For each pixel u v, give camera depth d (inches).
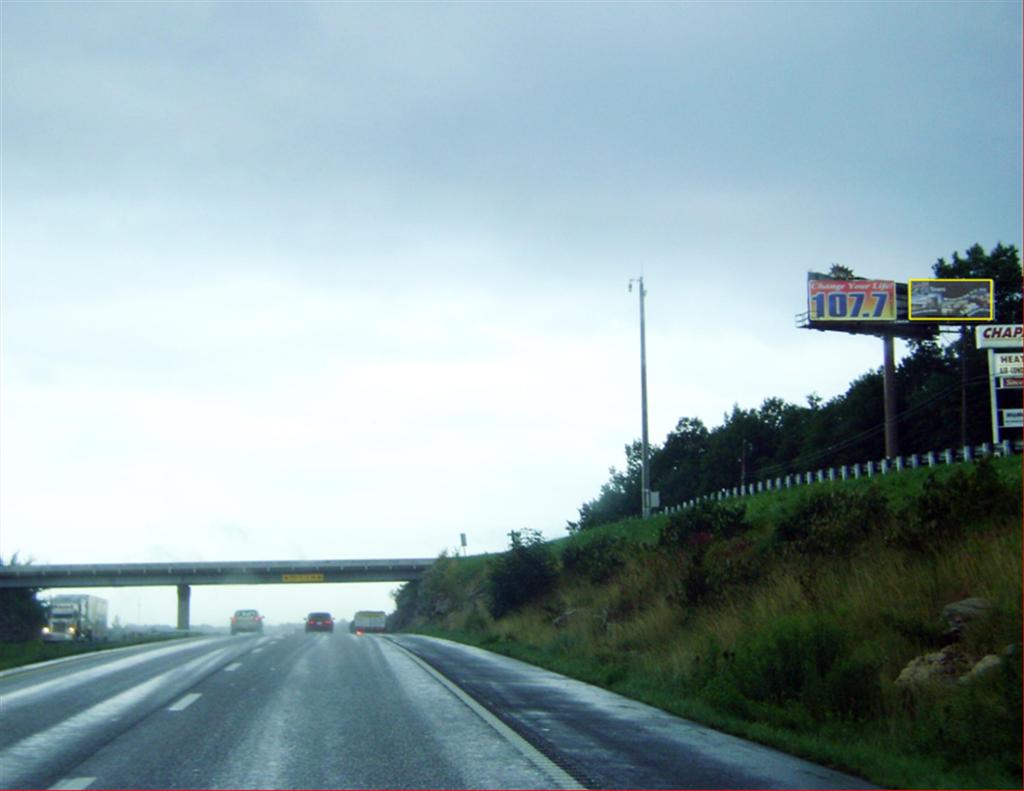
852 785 390.9
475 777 391.5
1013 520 787.4
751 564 1024.2
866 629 682.2
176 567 3427.7
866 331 2554.1
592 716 572.7
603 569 1563.7
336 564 3513.8
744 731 510.9
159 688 700.0
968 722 441.7
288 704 606.5
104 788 369.4
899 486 1467.8
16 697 647.8
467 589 2842.0
